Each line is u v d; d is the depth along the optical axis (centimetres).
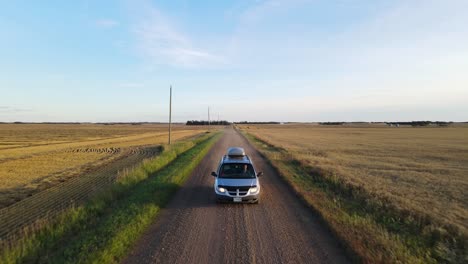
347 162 2366
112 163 2350
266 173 1700
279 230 764
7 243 691
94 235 682
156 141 5038
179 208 965
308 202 1003
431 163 2355
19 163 2358
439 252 641
